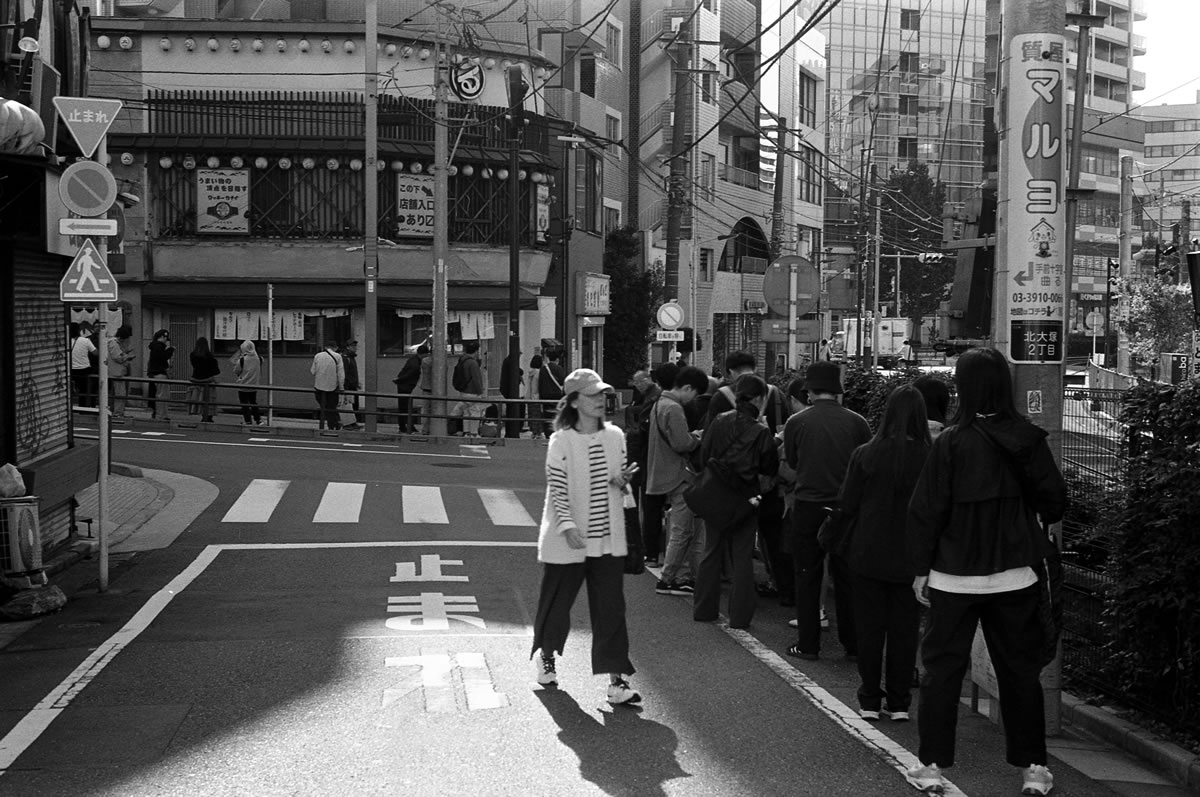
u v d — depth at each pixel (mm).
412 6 38156
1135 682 7781
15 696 8141
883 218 83188
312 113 33531
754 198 60656
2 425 12102
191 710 7715
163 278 33250
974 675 7828
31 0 12492
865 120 96750
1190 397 7254
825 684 8500
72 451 13867
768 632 10234
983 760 6910
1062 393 7855
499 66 36656
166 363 29750
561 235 39844
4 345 12109
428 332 35000
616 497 7953
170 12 36688
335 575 12516
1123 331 40281
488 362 36656
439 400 28594
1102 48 96875
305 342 34000
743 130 58969
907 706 7637
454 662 8859
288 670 8672
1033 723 6242
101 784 6367
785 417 12945
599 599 7871
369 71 29297
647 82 51281
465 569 12859
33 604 10727
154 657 9109
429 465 22609
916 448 7512
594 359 45344
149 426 27797
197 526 15594
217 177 33219
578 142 38094
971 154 101250
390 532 15266
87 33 15023
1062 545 8352
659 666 8930
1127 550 7668
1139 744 7273
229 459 22391
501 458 24406
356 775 6461
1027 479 6191
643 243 50781
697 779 6422
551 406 29406
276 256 33469
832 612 11078
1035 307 7773
